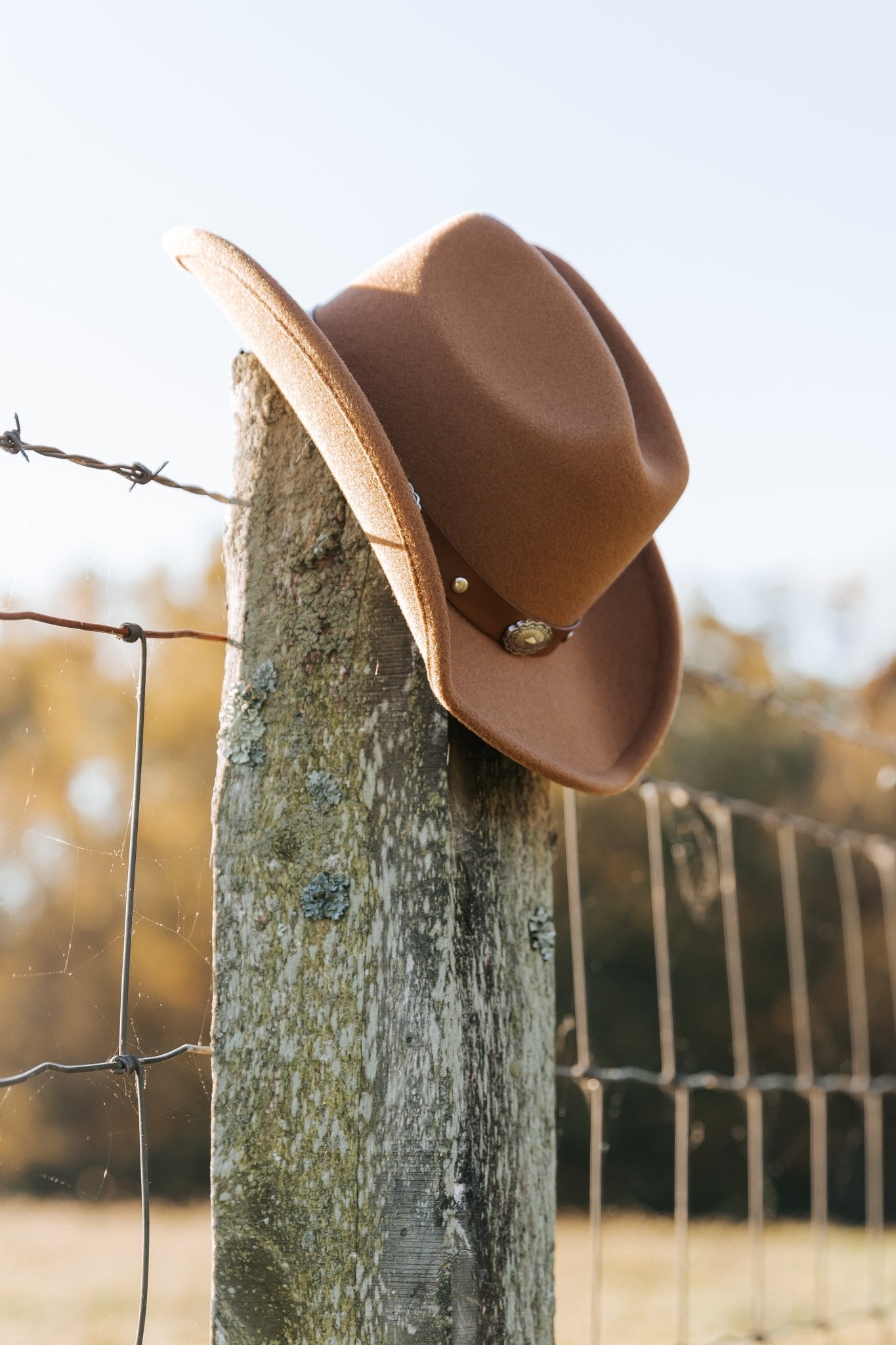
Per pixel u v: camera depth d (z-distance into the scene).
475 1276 1.13
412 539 0.98
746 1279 6.44
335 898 1.13
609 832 12.22
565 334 1.20
